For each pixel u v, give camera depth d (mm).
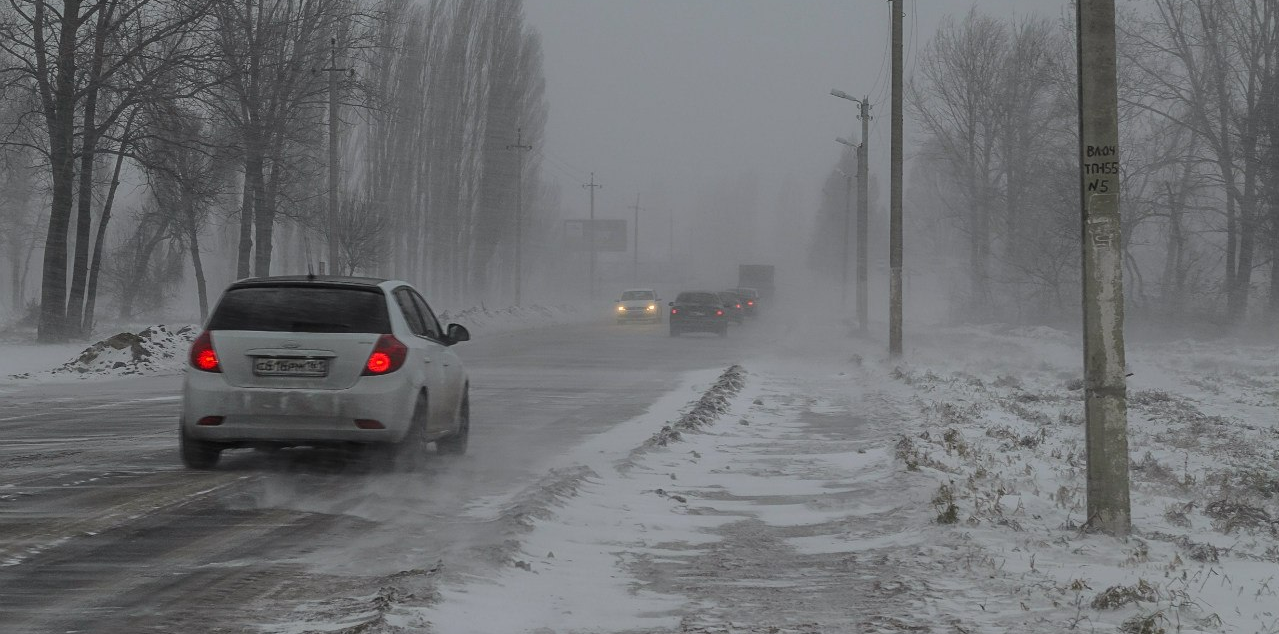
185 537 9984
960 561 9219
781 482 14156
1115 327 10828
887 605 7867
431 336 15594
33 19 46219
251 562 8984
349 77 58625
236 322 13812
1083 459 17078
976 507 11383
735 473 14844
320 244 85125
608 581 8664
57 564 8875
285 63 55844
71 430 18828
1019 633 7070
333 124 55750
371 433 13617
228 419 13555
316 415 13516
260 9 55750
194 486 12781
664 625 7363
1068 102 67625
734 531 11055
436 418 15164
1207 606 7770
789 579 8883
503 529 10086
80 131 49094
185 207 60719
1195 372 39812
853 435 19141
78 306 48969
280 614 7402
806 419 21906
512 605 7672
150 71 47062
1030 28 79000
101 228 55312
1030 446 18266
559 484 12430
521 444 17828
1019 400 27859
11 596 7867
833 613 7680
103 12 47688
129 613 7438
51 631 7008
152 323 69938
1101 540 10375
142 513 11102
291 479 13461
